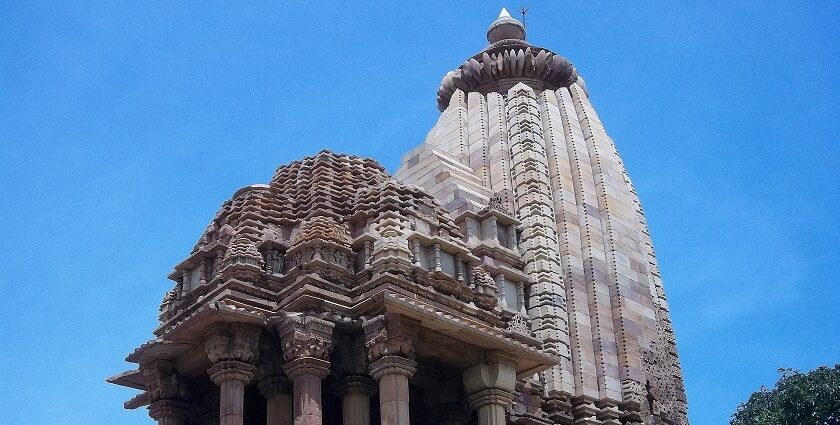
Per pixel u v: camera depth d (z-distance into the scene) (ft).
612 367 146.72
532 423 128.36
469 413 119.03
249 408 120.67
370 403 116.78
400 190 123.34
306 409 102.94
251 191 124.06
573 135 169.37
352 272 115.34
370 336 106.63
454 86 184.55
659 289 165.78
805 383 204.54
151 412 115.85
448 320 107.96
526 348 116.06
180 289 122.42
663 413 149.07
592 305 150.71
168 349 112.88
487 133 168.45
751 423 210.38
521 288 139.64
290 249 116.16
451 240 121.39
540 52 182.29
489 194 154.71
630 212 167.53
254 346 107.96
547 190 157.69
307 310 109.40
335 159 129.39
